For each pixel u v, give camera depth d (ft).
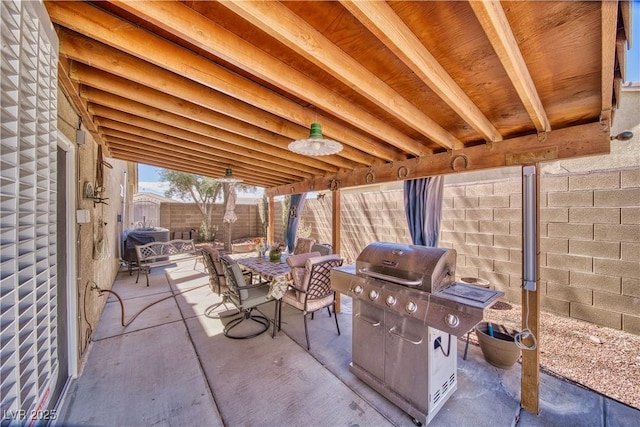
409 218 10.82
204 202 35.55
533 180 6.73
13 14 2.80
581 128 6.23
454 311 5.32
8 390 2.96
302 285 9.78
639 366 7.64
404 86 5.49
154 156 13.32
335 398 6.76
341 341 9.83
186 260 25.98
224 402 6.63
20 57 2.92
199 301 14.17
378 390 6.89
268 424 5.96
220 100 6.59
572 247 10.12
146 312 12.59
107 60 4.98
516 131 7.52
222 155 11.67
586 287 9.82
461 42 3.99
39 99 3.55
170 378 7.57
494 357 8.11
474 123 6.06
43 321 3.96
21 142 3.22
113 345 9.39
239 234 36.91
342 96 6.18
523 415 6.23
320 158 11.03
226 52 4.14
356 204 20.33
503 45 3.48
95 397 6.75
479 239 12.77
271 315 12.41
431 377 5.94
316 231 25.31
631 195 8.91
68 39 4.61
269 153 10.64
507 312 11.11
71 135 7.02
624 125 12.33
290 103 6.65
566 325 9.79
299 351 9.09
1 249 2.89
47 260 4.05
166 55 4.63
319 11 3.67
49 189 3.96
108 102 6.98
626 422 5.93
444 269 6.21
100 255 10.20
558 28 3.54
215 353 8.93
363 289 7.09
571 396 6.74
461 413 6.26
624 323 9.06
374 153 9.50
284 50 4.62
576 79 4.80
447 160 8.86
